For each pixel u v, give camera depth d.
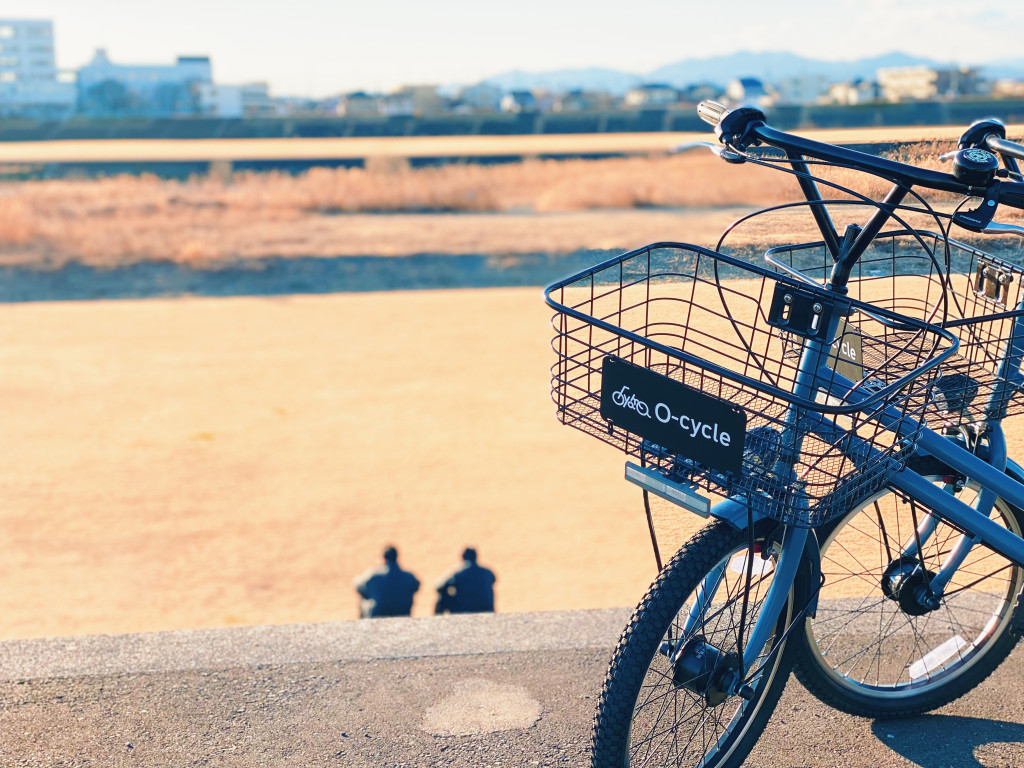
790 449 1.64
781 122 54.69
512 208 42.12
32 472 10.16
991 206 1.60
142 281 26.25
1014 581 2.32
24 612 6.78
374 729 2.36
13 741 2.31
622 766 1.82
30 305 21.98
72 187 49.09
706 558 1.79
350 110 154.62
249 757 2.27
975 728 2.38
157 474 10.14
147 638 2.75
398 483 9.84
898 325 1.85
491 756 2.28
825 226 1.85
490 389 13.65
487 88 164.25
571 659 2.66
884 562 2.38
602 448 10.99
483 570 5.63
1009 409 2.02
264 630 2.80
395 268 27.55
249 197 46.06
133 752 2.28
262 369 15.08
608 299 2.35
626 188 40.56
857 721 2.41
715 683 1.87
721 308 2.40
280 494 9.52
